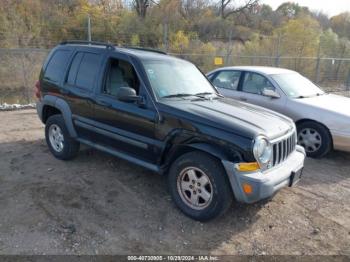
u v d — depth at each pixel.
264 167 3.68
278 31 24.80
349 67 20.23
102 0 30.20
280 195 4.77
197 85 4.98
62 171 5.15
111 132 4.63
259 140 3.58
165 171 4.23
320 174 5.71
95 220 3.84
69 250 3.30
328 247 3.60
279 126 4.07
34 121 8.71
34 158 5.68
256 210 4.29
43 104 5.70
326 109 6.33
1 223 3.68
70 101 5.17
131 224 3.80
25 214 3.88
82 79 5.06
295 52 22.62
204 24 36.94
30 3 22.22
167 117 4.01
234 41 35.28
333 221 4.14
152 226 3.79
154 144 4.16
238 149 3.55
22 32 19.58
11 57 13.23
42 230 3.59
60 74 5.40
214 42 30.72
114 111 4.52
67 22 22.92
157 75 4.49
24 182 4.72
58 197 4.32
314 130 6.43
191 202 3.96
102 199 4.33
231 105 4.55
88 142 5.07
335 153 6.91
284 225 3.98
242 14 45.69
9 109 10.39
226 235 3.71
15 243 3.36
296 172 4.04
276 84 6.95
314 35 23.52
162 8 36.00
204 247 3.48
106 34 22.48
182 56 15.68
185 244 3.51
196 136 3.80
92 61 5.00
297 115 6.56
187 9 40.69
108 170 5.25
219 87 7.76
